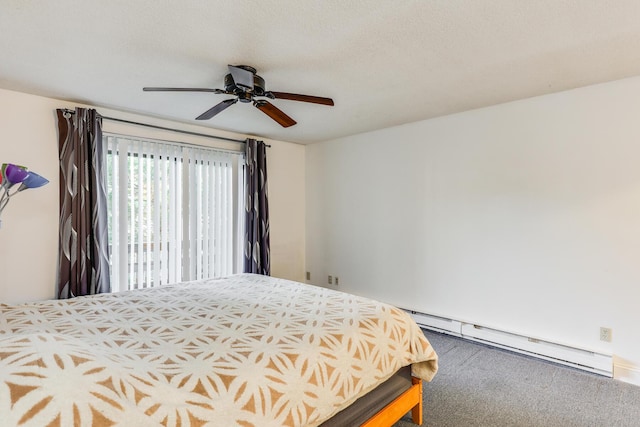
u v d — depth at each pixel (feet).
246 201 13.71
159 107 10.45
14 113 9.12
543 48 6.76
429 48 6.74
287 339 5.25
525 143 9.84
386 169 13.17
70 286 9.60
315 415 4.53
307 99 7.69
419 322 11.88
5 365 3.03
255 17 5.65
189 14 5.56
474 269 10.90
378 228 13.48
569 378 8.42
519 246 9.98
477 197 10.82
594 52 6.93
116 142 10.75
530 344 9.53
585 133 8.87
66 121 9.70
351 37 6.31
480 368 8.96
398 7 5.38
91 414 2.90
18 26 5.91
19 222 9.20
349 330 5.76
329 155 15.23
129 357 4.31
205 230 12.80
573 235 9.07
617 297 8.46
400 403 6.23
